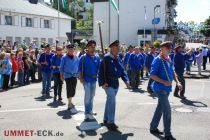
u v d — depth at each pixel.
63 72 10.83
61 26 57.16
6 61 16.41
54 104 11.88
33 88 16.77
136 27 62.62
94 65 9.43
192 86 17.48
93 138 7.58
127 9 62.66
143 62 17.58
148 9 62.00
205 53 28.19
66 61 10.75
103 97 13.31
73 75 10.83
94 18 64.44
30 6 52.81
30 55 19.64
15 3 50.12
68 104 10.99
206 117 9.80
